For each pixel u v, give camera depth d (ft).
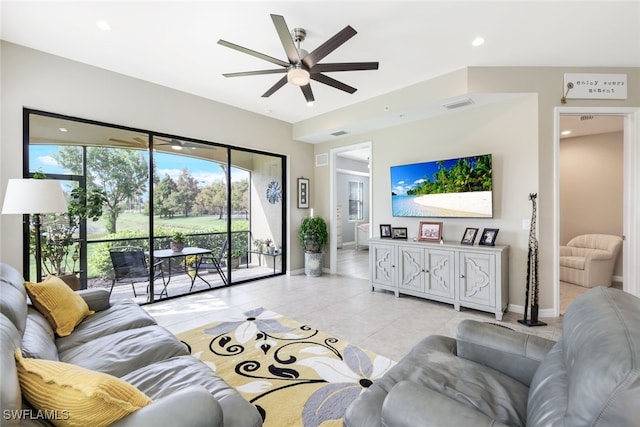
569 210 17.81
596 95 10.62
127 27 8.41
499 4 7.45
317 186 19.16
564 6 7.50
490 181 11.69
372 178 16.03
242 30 8.55
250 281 16.22
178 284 13.62
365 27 8.39
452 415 2.92
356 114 14.37
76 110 10.32
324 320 10.50
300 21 8.13
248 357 7.86
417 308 11.76
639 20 8.03
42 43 9.22
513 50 9.64
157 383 4.49
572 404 2.43
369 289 14.61
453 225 13.00
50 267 10.17
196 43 9.25
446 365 4.69
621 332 2.62
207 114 13.93
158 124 12.35
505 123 11.53
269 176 17.21
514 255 11.36
